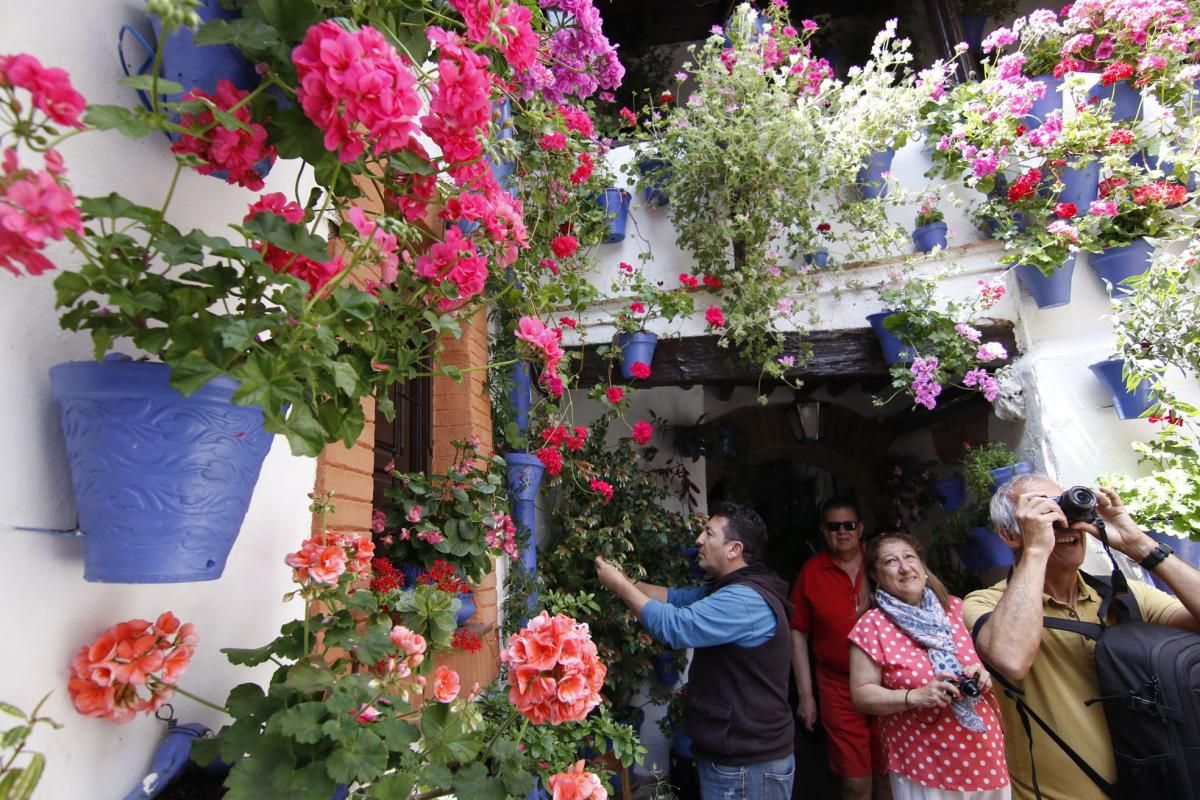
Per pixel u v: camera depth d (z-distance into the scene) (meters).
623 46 4.93
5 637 0.75
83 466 0.78
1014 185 3.05
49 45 0.86
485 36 1.14
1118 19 3.11
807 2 4.96
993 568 3.53
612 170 3.53
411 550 2.14
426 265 1.23
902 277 3.25
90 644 0.87
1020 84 3.12
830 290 3.36
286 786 0.85
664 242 3.55
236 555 1.22
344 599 1.13
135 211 0.77
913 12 4.74
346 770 0.85
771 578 2.36
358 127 0.83
